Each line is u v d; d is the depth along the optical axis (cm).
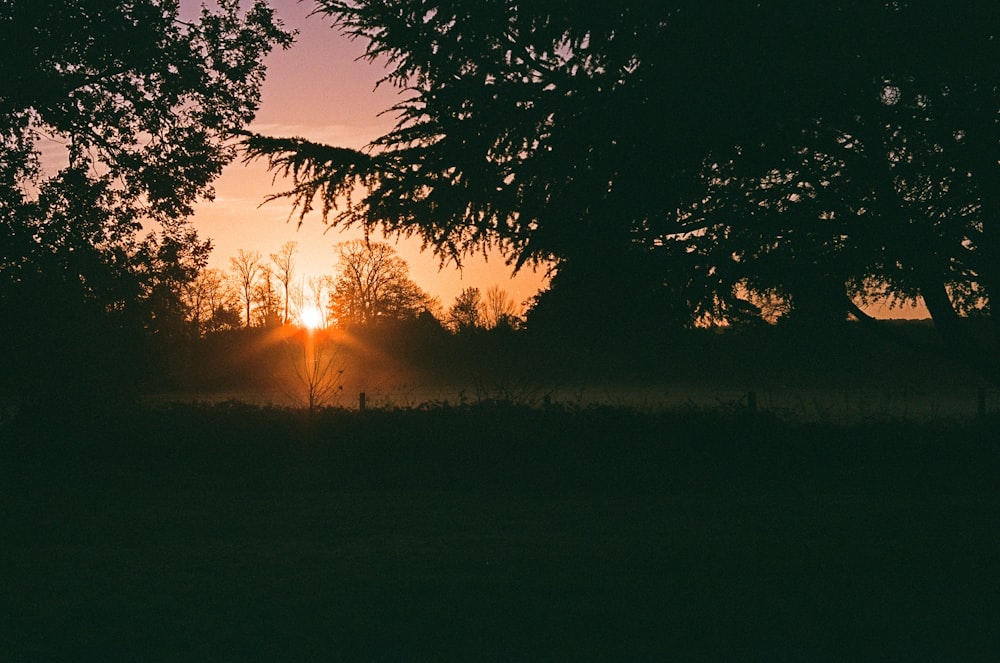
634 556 975
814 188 834
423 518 1303
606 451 1795
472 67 842
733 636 670
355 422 1970
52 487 1653
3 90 2284
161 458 1869
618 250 791
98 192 2455
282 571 929
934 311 982
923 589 809
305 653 640
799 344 936
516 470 1714
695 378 2870
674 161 768
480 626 699
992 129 761
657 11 757
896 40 727
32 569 963
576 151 772
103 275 2422
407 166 817
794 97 745
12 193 2375
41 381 2208
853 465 1677
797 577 863
